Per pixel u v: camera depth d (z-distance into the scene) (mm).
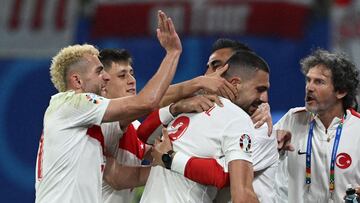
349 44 30875
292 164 16281
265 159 13953
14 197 33844
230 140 13375
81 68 14484
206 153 13523
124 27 32688
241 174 13086
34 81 33750
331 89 15602
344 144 15805
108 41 32844
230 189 13453
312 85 15672
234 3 31781
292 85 31078
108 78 15062
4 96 33875
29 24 33875
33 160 33844
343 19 31031
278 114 30766
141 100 13945
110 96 16047
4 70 33969
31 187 33781
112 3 32844
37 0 33938
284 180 16297
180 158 13492
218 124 13602
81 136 14141
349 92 15859
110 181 15422
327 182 15891
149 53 32375
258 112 14312
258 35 31609
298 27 31375
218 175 13297
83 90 14516
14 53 33906
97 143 14453
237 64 14180
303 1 31344
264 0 31578
